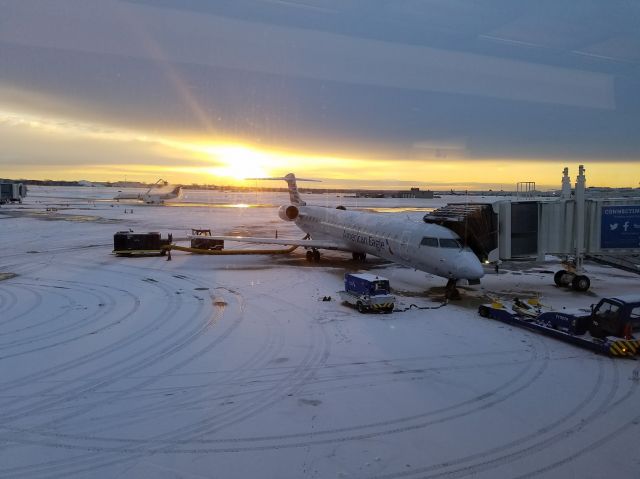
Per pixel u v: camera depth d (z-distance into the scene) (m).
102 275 23.98
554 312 14.18
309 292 19.98
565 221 21.47
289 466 7.42
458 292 19.50
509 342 13.59
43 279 22.89
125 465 7.47
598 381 10.79
